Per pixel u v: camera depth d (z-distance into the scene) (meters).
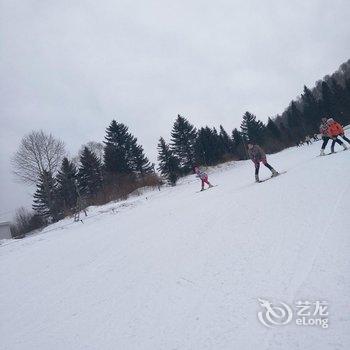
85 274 8.47
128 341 4.60
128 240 11.10
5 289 9.09
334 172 11.17
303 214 7.62
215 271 6.07
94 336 5.03
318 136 82.00
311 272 4.87
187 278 6.17
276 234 6.92
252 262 5.91
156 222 13.09
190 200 17.69
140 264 7.94
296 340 3.63
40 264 11.30
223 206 11.89
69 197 56.06
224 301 4.88
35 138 57.22
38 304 7.20
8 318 6.84
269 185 13.13
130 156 57.72
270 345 3.67
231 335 4.03
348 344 3.36
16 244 20.61
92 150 77.31
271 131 99.50
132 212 21.19
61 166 58.59
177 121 64.38
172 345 4.19
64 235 18.67
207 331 4.27
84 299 6.71
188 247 8.09
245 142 94.19
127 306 5.77
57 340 5.24
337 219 6.56
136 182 49.09
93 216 27.12
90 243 12.74
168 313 5.06
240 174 28.22
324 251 5.37
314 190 9.49
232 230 8.31
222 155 71.81
